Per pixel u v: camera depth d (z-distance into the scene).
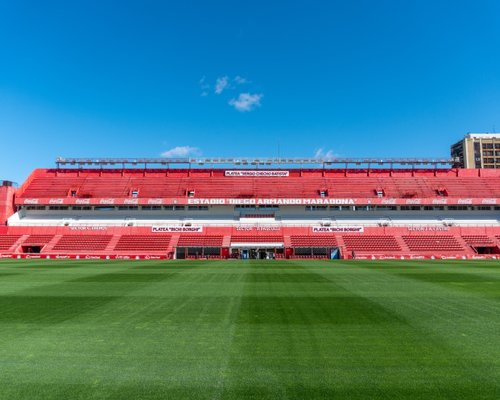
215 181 76.31
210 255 60.00
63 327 11.37
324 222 68.00
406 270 29.41
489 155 125.38
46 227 63.78
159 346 9.52
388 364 8.28
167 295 16.89
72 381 7.46
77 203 68.25
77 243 61.09
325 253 60.12
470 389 7.07
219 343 9.75
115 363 8.38
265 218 69.88
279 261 44.47
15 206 69.56
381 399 6.69
